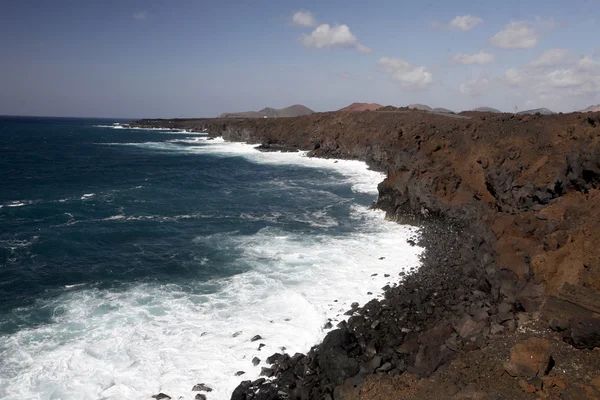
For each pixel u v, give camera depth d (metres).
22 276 21.38
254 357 14.61
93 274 21.91
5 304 18.30
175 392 12.89
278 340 15.75
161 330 16.31
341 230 30.91
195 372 13.84
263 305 18.47
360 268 22.98
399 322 16.58
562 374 10.81
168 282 21.02
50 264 23.16
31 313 17.52
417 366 12.71
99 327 16.44
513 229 21.09
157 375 13.63
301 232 30.23
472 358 12.37
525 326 13.48
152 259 24.23
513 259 17.98
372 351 14.40
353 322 16.64
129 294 19.53
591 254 14.80
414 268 22.95
